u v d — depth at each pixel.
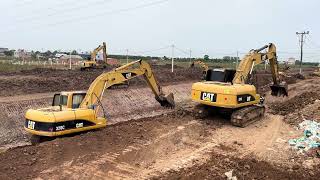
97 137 13.32
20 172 10.41
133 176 10.52
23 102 21.58
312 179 11.05
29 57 83.88
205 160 12.12
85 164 11.13
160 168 11.27
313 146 13.82
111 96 25.02
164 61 92.94
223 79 17.98
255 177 10.77
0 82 26.86
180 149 13.30
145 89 28.70
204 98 16.66
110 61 65.94
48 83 28.27
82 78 32.16
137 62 18.83
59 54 94.38
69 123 13.38
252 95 17.39
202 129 15.87
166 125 16.12
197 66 57.75
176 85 33.72
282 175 11.18
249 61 18.81
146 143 13.38
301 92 30.30
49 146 12.14
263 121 18.08
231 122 16.69
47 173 10.41
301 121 17.98
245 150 13.48
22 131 19.17
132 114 23.92
